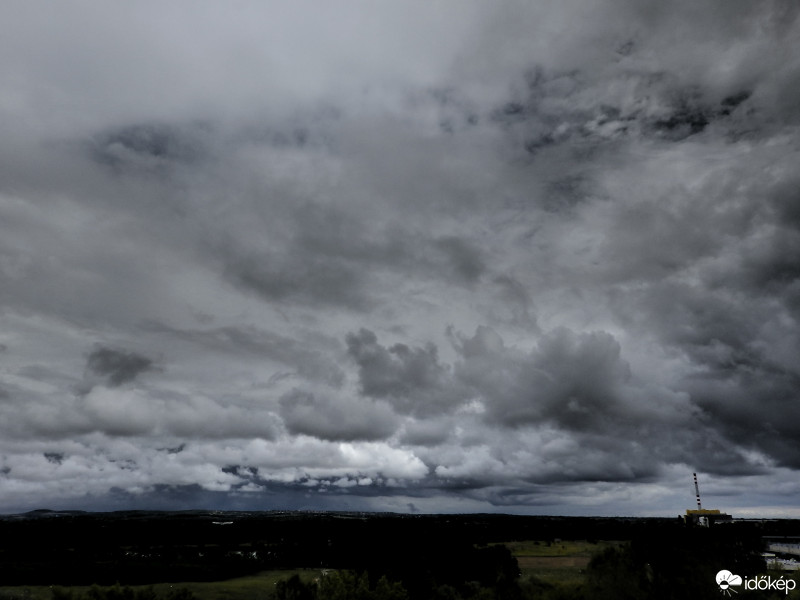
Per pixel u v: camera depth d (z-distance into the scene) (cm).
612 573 5478
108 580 10738
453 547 8988
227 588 9619
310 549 11500
